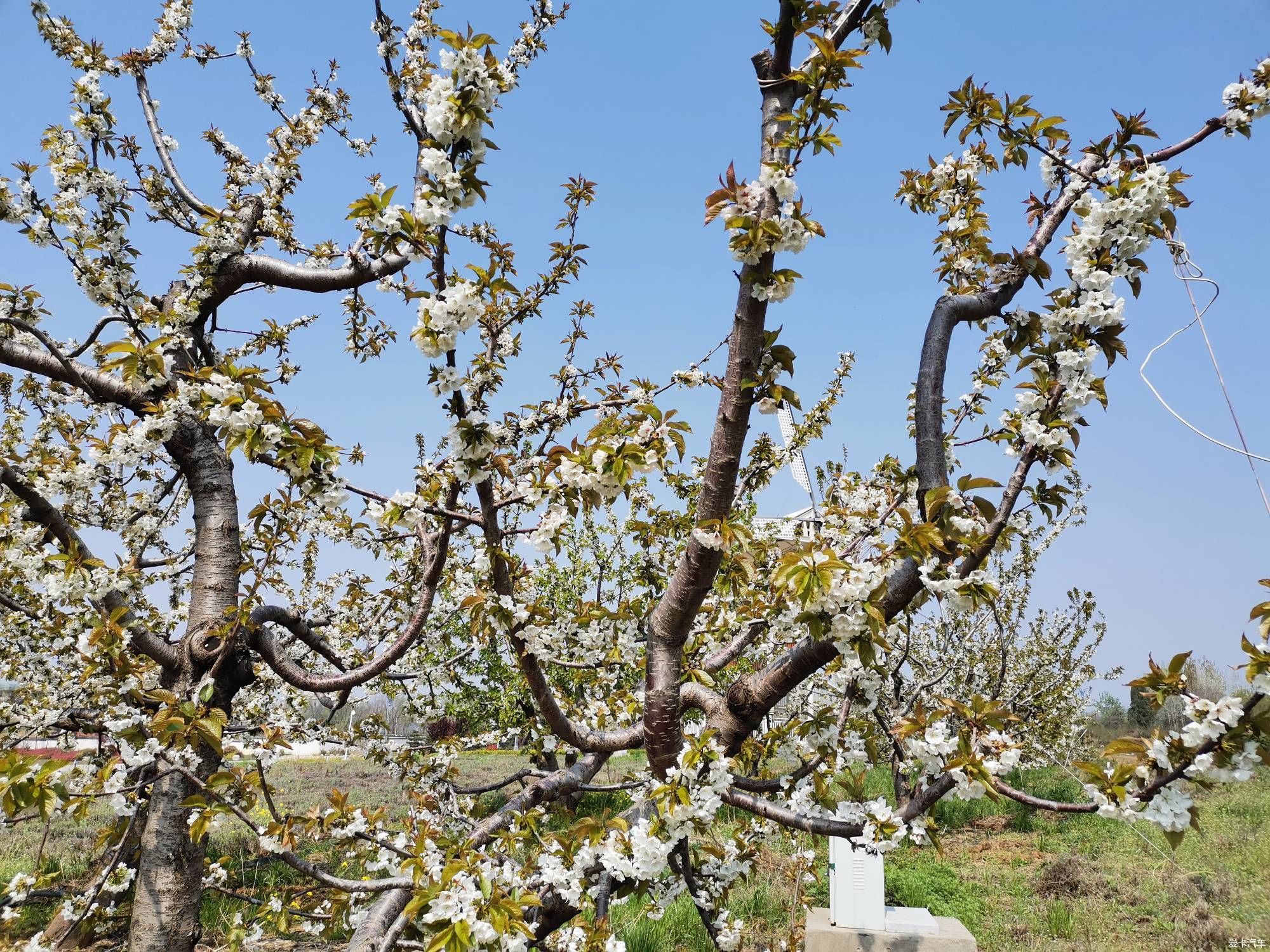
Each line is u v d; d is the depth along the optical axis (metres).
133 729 2.81
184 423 3.88
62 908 3.75
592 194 3.62
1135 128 2.20
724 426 2.04
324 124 5.10
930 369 2.23
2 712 4.83
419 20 4.10
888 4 1.93
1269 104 2.03
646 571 4.05
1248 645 1.58
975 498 2.03
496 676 6.88
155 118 4.63
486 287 2.04
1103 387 2.02
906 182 2.88
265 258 4.34
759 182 1.84
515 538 2.68
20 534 3.58
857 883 5.57
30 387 5.42
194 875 3.40
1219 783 1.65
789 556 1.91
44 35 3.67
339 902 3.00
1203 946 5.41
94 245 3.48
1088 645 11.29
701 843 2.81
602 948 2.30
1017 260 2.30
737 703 2.33
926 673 9.70
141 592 3.88
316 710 5.59
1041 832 8.95
